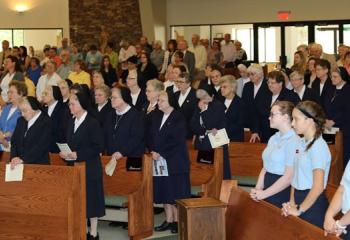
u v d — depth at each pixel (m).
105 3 18.58
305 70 9.66
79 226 5.76
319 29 17.98
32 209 5.80
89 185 6.26
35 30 20.14
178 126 6.73
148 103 7.69
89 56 15.13
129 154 6.85
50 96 7.48
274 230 4.28
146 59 12.48
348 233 3.96
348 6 17.58
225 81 7.60
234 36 18.97
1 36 20.02
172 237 6.73
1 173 5.92
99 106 7.66
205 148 7.14
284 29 18.36
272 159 4.79
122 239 6.81
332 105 8.02
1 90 10.16
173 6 19.38
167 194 6.74
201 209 4.94
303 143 4.43
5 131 7.39
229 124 7.64
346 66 9.33
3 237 5.92
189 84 7.85
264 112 7.80
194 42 14.28
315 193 4.17
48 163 6.32
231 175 7.50
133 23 18.55
